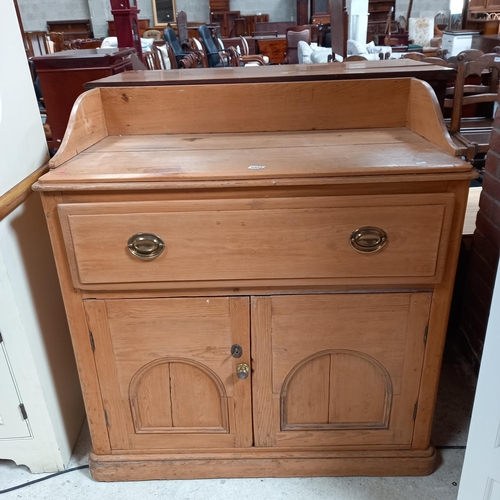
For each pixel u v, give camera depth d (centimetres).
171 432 122
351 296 105
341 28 266
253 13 884
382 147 109
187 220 96
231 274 101
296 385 116
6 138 105
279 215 95
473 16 720
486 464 93
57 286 132
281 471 124
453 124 154
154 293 105
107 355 112
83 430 144
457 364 165
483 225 152
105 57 193
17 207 110
